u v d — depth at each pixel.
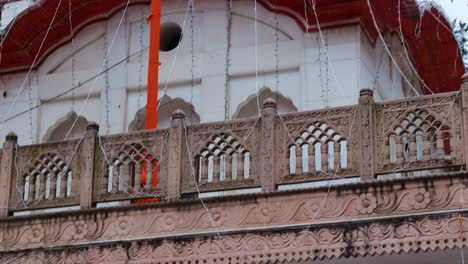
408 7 15.43
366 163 10.62
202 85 14.91
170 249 11.02
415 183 10.25
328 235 10.42
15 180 12.17
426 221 10.09
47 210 13.90
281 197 10.75
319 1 14.07
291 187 12.91
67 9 15.41
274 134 11.11
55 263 11.49
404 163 10.48
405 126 10.63
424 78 18.31
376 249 10.19
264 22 14.89
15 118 16.00
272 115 11.19
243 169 11.13
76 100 15.77
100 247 11.34
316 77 14.21
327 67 14.18
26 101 16.02
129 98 15.39
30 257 11.62
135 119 15.22
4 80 16.28
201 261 10.84
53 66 16.09
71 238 11.55
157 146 11.59
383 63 15.54
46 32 15.74
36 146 12.20
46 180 12.07
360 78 13.98
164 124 15.32
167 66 15.21
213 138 11.37
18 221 11.87
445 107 10.48
